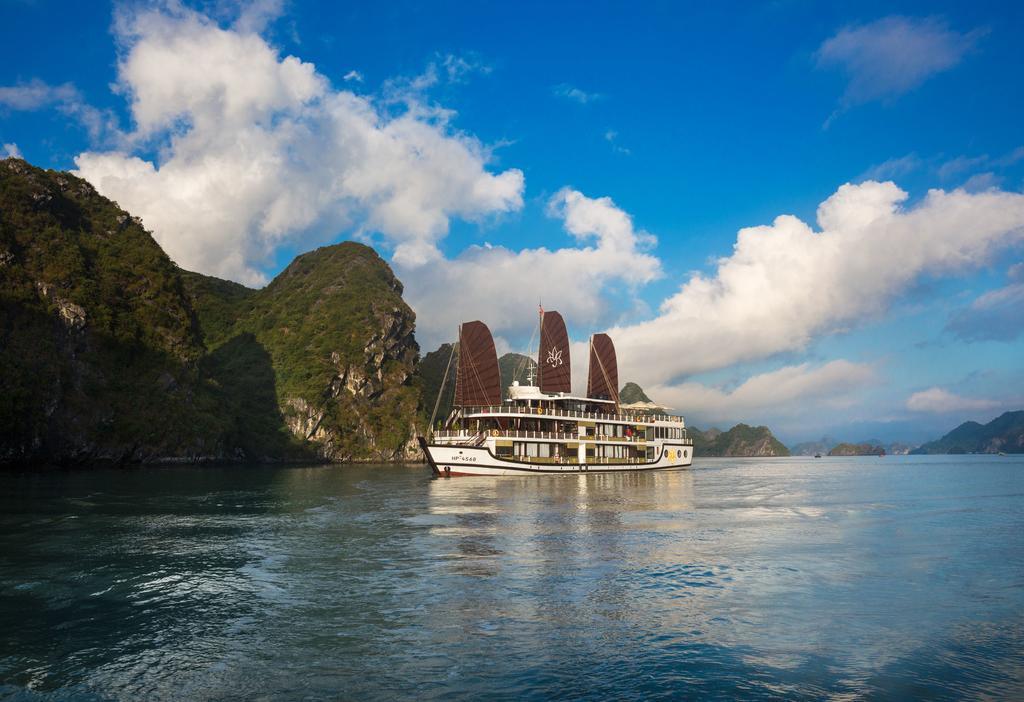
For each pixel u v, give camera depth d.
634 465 86.38
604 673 11.61
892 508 39.34
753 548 24.12
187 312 151.88
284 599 16.66
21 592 17.34
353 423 190.38
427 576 19.25
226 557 22.22
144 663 12.09
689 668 11.84
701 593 17.27
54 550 23.47
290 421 179.12
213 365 192.75
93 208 150.25
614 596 16.94
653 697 10.55
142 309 134.25
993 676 11.52
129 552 23.12
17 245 118.12
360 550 23.61
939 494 51.47
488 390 86.50
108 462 112.00
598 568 20.39
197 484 63.22
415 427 198.12
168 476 81.31
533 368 84.88
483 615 15.17
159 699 10.48
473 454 71.62
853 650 12.84
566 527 29.83
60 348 111.94
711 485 62.38
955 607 15.96
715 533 27.94
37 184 131.50
